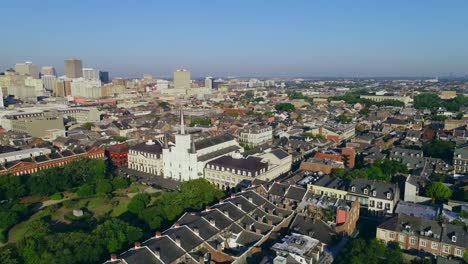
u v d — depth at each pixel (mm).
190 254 117188
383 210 168500
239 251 126250
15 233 163375
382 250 122062
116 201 197375
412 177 196375
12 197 197000
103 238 133875
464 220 146125
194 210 167000
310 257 116750
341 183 185250
